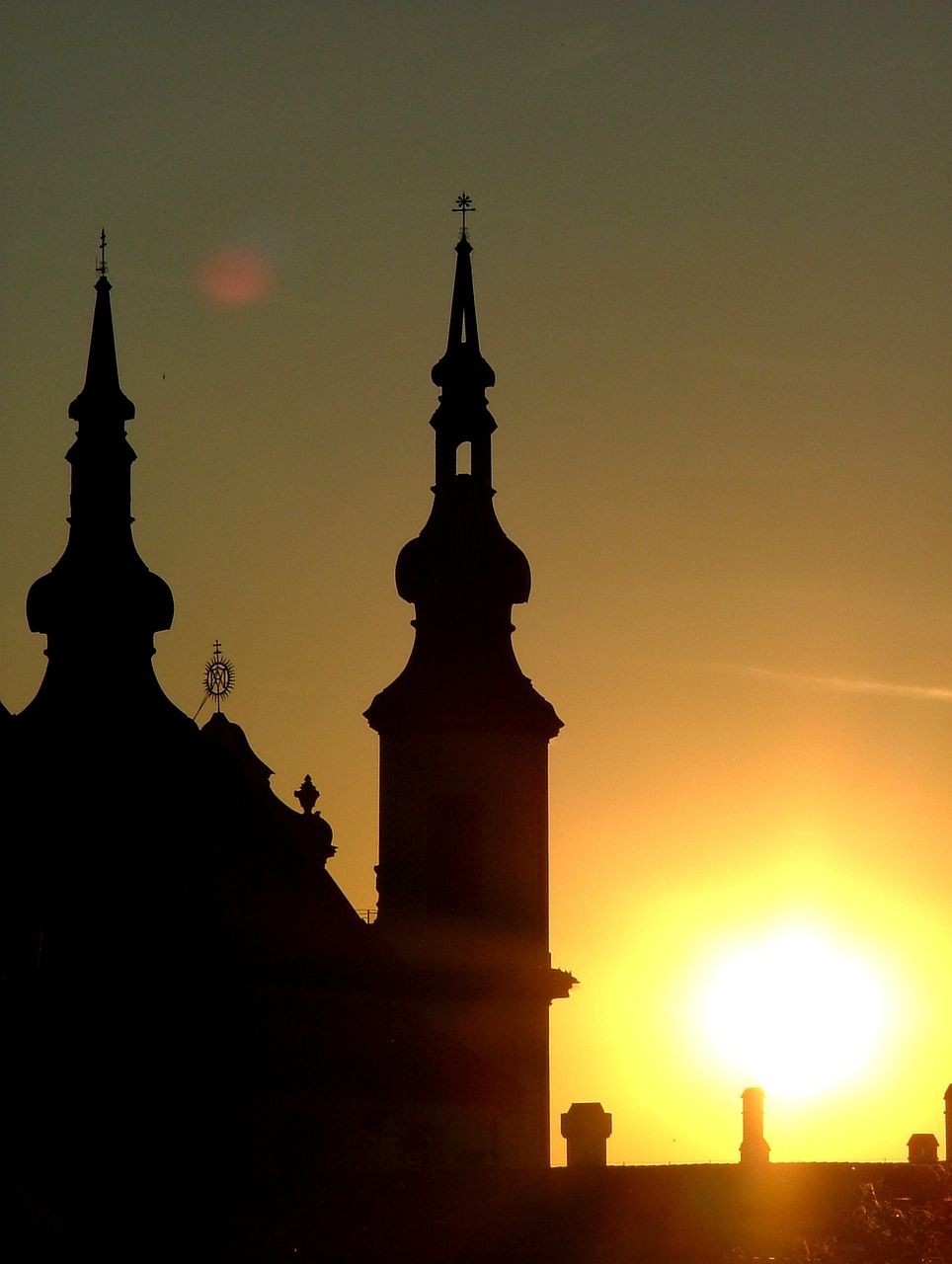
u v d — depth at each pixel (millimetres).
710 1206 182500
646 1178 186375
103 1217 183625
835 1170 188625
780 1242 178625
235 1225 180625
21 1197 186500
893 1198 186000
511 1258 175750
